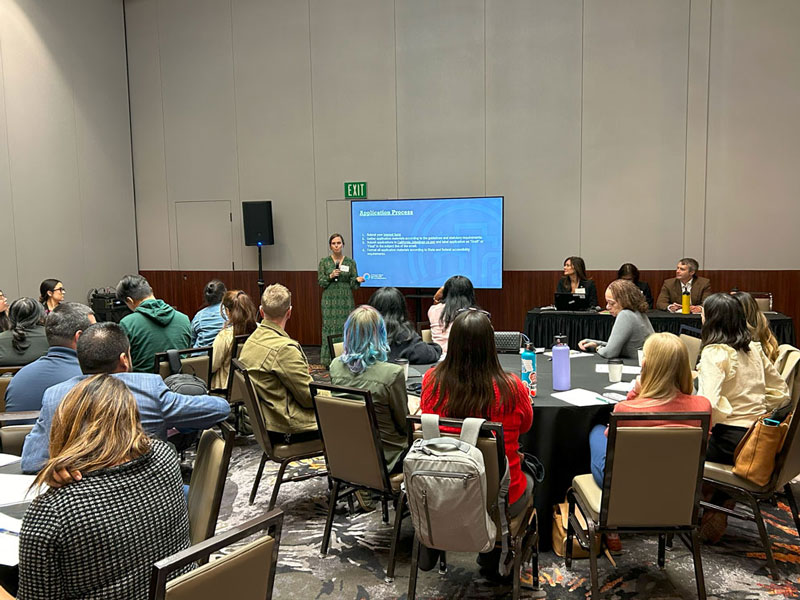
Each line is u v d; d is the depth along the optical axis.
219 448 1.70
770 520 2.89
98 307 6.65
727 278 6.45
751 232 6.36
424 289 7.20
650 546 2.67
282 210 7.69
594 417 2.59
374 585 2.40
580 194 6.75
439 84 7.06
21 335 3.38
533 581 2.36
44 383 2.49
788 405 2.57
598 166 6.68
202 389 2.61
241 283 7.95
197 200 8.02
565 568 2.51
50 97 6.91
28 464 1.90
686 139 6.44
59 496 1.22
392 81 7.20
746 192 6.35
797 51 6.14
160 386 2.16
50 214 6.90
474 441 1.93
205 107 7.88
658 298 6.02
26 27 6.61
